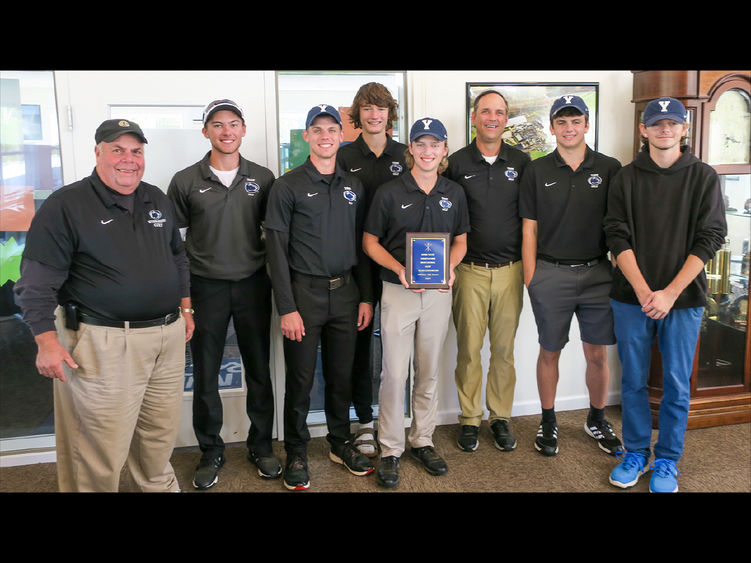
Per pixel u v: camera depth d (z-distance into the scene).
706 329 3.10
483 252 2.82
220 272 2.51
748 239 3.13
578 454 2.82
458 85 3.02
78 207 1.93
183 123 2.78
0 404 2.82
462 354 2.93
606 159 2.71
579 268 2.73
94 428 2.02
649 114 2.34
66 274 1.96
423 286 2.50
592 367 2.88
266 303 2.65
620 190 2.47
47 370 1.90
